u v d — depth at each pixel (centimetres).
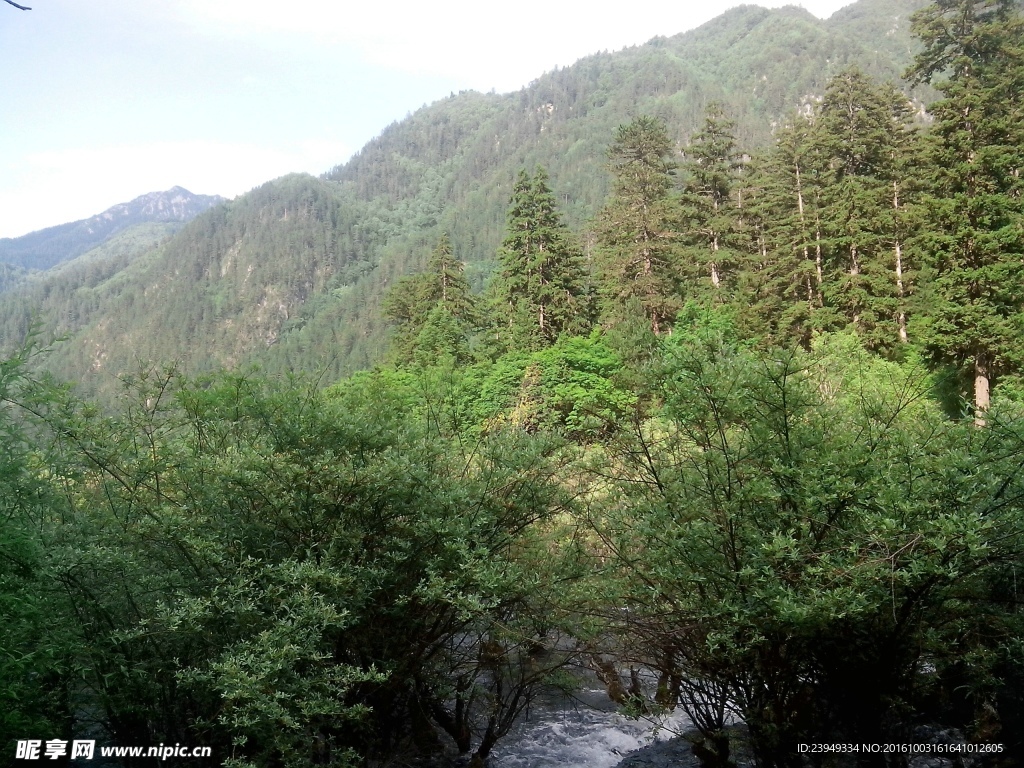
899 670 609
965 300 2108
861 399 690
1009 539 554
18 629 585
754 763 716
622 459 722
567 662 771
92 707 698
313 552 673
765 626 578
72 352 16738
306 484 665
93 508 733
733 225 3928
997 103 2309
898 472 587
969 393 2178
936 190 2367
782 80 19488
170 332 16950
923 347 2152
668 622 657
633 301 3503
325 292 18812
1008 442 588
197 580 658
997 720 652
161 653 654
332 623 597
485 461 788
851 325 2688
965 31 2517
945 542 511
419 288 4678
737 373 622
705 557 622
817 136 3350
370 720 699
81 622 650
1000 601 589
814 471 580
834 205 3064
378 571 652
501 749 835
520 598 721
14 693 569
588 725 892
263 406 732
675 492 670
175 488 732
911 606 566
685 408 641
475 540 694
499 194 17962
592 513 760
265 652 570
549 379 2881
